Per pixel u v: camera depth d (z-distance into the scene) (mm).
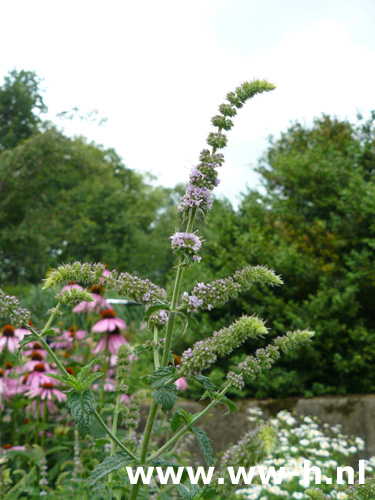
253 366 1817
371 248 7633
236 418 6176
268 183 10281
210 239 8188
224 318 7297
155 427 4289
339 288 7273
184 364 1666
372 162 9000
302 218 8773
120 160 38125
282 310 7125
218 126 1813
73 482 3633
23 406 5113
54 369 5020
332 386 6770
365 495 1660
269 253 7609
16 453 3975
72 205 27609
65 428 4609
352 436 5711
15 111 29281
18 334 5195
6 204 24500
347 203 8016
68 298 1796
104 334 5340
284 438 5320
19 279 25391
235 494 4352
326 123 11102
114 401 4785
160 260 31531
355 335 6664
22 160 22594
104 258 27891
